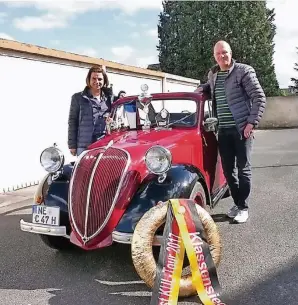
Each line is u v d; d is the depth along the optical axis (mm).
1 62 8039
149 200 3623
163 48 26734
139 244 3316
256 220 5270
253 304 3186
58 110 9688
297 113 23703
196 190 3939
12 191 8172
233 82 4797
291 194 6656
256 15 25500
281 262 3955
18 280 3826
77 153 5227
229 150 5016
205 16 25328
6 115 8195
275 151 12352
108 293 3506
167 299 3137
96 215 3654
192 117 4906
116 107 5281
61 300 3406
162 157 3598
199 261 3262
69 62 9945
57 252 4512
